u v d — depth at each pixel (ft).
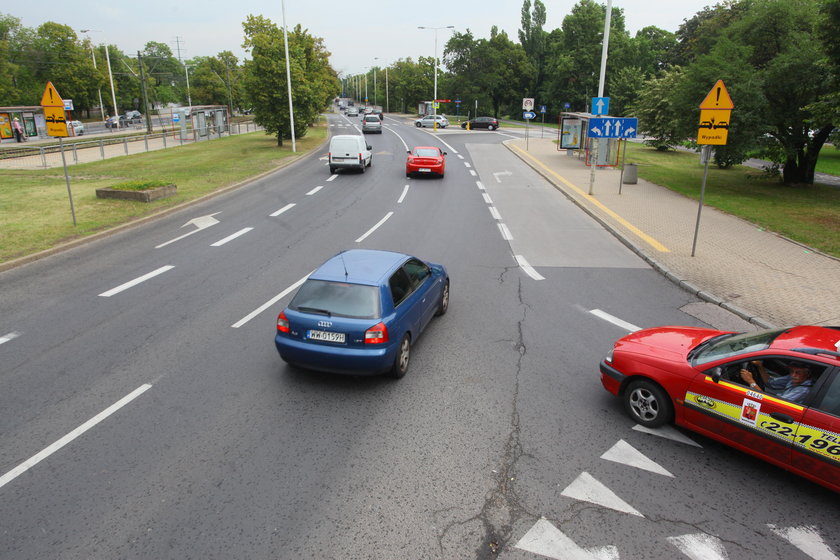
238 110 323.16
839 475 14.60
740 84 60.44
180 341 26.13
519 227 51.65
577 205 62.08
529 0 285.64
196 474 16.44
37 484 16.06
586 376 22.79
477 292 33.53
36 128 145.28
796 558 13.37
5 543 13.75
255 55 118.73
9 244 42.63
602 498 15.43
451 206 61.41
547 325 28.30
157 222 52.80
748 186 74.79
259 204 62.18
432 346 25.64
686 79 67.15
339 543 13.71
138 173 81.82
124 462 17.04
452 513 14.79
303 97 120.78
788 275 35.78
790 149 67.36
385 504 15.12
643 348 19.61
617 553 13.44
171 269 37.91
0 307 30.55
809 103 62.13
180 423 19.24
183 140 141.08
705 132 37.52
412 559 13.21
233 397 21.01
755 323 28.35
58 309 30.30
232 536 13.96
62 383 22.08
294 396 21.08
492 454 17.44
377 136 156.66
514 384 22.04
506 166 95.40
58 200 60.08
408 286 23.94
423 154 81.56
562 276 36.91
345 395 21.16
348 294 21.42
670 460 17.22
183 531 14.15
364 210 59.06
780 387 16.07
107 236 47.21
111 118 209.15
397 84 364.79
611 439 18.33
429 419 19.45
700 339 19.88
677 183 76.69
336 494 15.53
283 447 17.79
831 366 15.14
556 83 250.78
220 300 31.81
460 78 285.43
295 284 34.73
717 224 50.98
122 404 20.51
